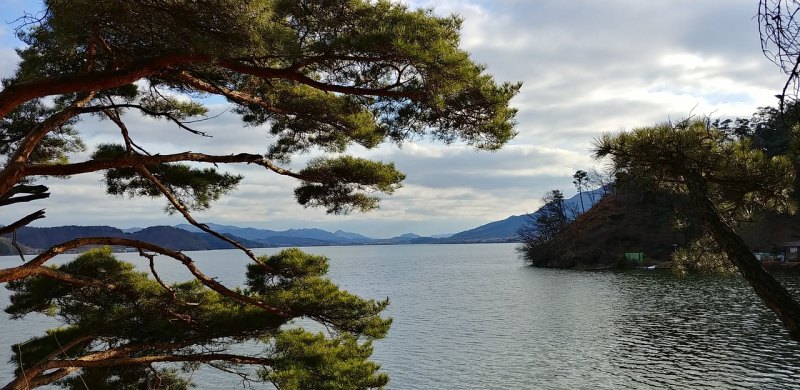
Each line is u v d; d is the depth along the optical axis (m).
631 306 52.84
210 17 6.56
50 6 6.54
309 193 11.85
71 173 8.41
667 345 34.91
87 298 10.14
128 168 10.79
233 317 10.35
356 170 11.17
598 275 86.69
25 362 9.69
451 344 37.91
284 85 10.55
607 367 30.17
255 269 11.57
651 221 103.25
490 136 9.02
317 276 11.88
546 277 89.88
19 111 10.71
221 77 10.20
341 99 10.34
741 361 29.75
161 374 12.21
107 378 10.95
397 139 9.98
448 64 7.38
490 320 48.19
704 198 4.85
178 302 10.45
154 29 7.20
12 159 7.95
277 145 12.01
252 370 28.41
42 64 9.42
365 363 10.92
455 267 138.12
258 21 6.58
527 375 29.22
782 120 3.51
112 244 9.41
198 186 11.21
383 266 155.88
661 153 5.09
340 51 7.77
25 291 9.95
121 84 7.36
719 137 5.15
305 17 7.95
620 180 5.45
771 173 4.87
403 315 52.44
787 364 28.62
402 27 7.28
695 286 66.81
